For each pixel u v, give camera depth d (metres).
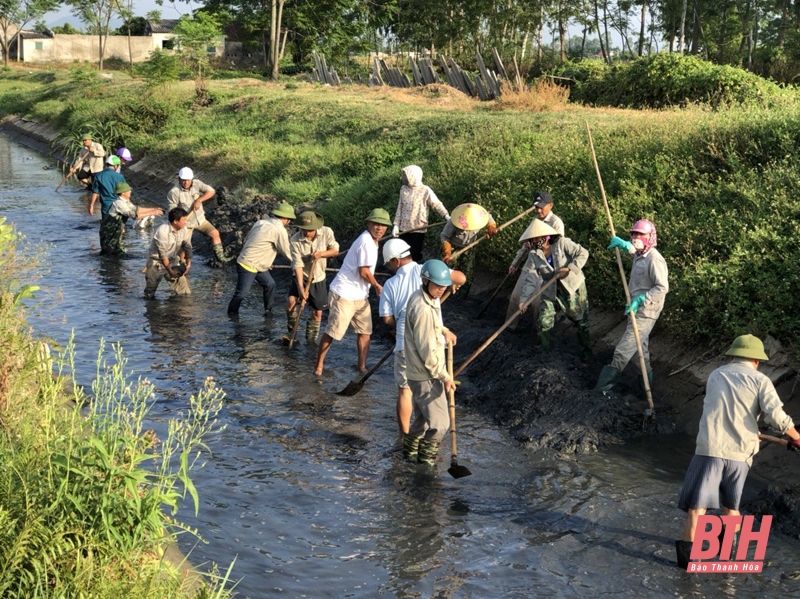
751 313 7.87
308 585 5.11
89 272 13.66
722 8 51.69
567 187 11.52
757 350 5.57
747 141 10.50
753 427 5.45
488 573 5.31
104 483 4.21
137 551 4.25
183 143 24.97
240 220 16.36
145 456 4.61
